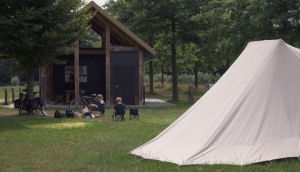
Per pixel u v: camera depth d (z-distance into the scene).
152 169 7.70
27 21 17.16
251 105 8.46
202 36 26.22
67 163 8.45
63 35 17.47
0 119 16.47
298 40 22.73
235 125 8.29
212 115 8.66
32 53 17.61
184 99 31.38
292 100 8.62
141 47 24.27
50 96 26.38
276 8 22.58
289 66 8.89
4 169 7.98
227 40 24.94
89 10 22.94
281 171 7.27
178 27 28.81
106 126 14.38
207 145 8.13
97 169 7.90
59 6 17.42
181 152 8.25
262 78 8.71
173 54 29.92
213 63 37.59
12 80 61.53
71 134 12.42
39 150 9.84
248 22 23.77
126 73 24.31
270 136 8.18
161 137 9.26
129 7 29.20
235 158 7.86
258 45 9.45
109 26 23.69
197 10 27.70
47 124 14.93
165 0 27.17
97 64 26.14
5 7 17.30
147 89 46.72
